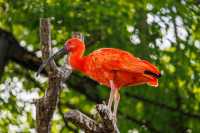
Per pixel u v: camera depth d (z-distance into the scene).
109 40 17.66
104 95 18.16
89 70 10.78
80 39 10.96
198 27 18.50
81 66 10.81
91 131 8.92
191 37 18.59
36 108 9.24
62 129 19.75
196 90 18.80
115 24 17.72
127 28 17.86
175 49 18.28
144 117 18.95
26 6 17.58
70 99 20.02
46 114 9.22
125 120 18.69
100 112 8.79
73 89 18.78
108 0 17.95
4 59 17.41
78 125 8.90
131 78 10.54
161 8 17.89
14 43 17.72
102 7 17.72
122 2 18.02
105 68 10.59
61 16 17.52
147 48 17.61
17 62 18.02
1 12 19.02
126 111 18.77
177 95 18.78
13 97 19.12
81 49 10.87
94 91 18.56
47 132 9.33
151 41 17.83
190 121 18.97
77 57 10.80
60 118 20.14
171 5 17.98
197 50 18.58
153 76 10.34
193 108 19.02
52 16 17.41
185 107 19.03
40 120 9.26
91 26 17.72
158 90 18.58
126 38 17.73
